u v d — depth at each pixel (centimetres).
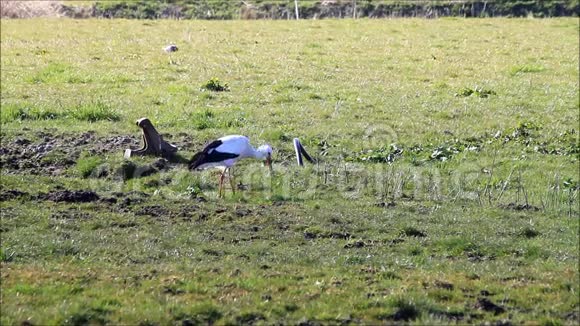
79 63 10406
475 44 12444
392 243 4694
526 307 3712
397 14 16188
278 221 4972
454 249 4616
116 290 3725
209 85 9038
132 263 4178
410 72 10269
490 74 10231
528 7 16462
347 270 4138
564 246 4762
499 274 4150
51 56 10912
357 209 5322
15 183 5562
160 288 3759
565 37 13200
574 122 7900
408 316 3544
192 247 4462
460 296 3778
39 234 4566
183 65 10412
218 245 4512
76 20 14825
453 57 11338
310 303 3638
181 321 3419
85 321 3394
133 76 9656
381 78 9838
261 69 10200
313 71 10131
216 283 3856
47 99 8338
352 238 4753
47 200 5216
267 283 3862
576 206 5606
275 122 7612
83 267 4069
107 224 4812
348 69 10350
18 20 14700
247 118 7700
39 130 7025
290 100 8569
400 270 4181
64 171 5994
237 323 3422
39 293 3653
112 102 8256
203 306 3512
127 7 16350
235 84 9300
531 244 4731
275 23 14625
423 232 4897
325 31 13562
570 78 10075
